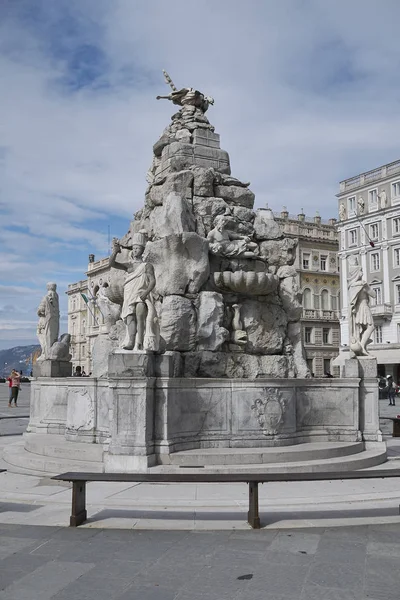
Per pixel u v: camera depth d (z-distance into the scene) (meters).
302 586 4.66
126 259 12.70
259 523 6.25
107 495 7.66
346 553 5.43
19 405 27.12
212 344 10.59
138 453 8.59
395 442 13.80
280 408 9.92
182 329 10.33
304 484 8.44
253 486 6.32
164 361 9.09
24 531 6.14
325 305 54.56
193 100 13.37
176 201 10.98
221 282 10.94
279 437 9.88
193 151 12.61
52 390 12.34
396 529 6.18
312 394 10.70
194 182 11.97
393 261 45.75
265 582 4.74
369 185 48.22
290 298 11.82
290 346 11.66
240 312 11.19
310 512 6.88
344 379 10.83
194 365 10.30
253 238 12.15
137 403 8.69
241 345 10.98
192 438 9.41
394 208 45.66
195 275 10.65
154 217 12.00
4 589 4.61
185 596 4.47
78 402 10.54
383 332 45.91
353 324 11.48
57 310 13.19
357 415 10.80
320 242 54.66
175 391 9.22
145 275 9.32
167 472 8.43
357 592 4.54
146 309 9.35
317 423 10.70
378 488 8.18
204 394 9.61
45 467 9.14
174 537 5.91
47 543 5.73
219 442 9.56
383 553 5.43
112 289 12.62
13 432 15.58
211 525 6.32
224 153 12.90
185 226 10.89
